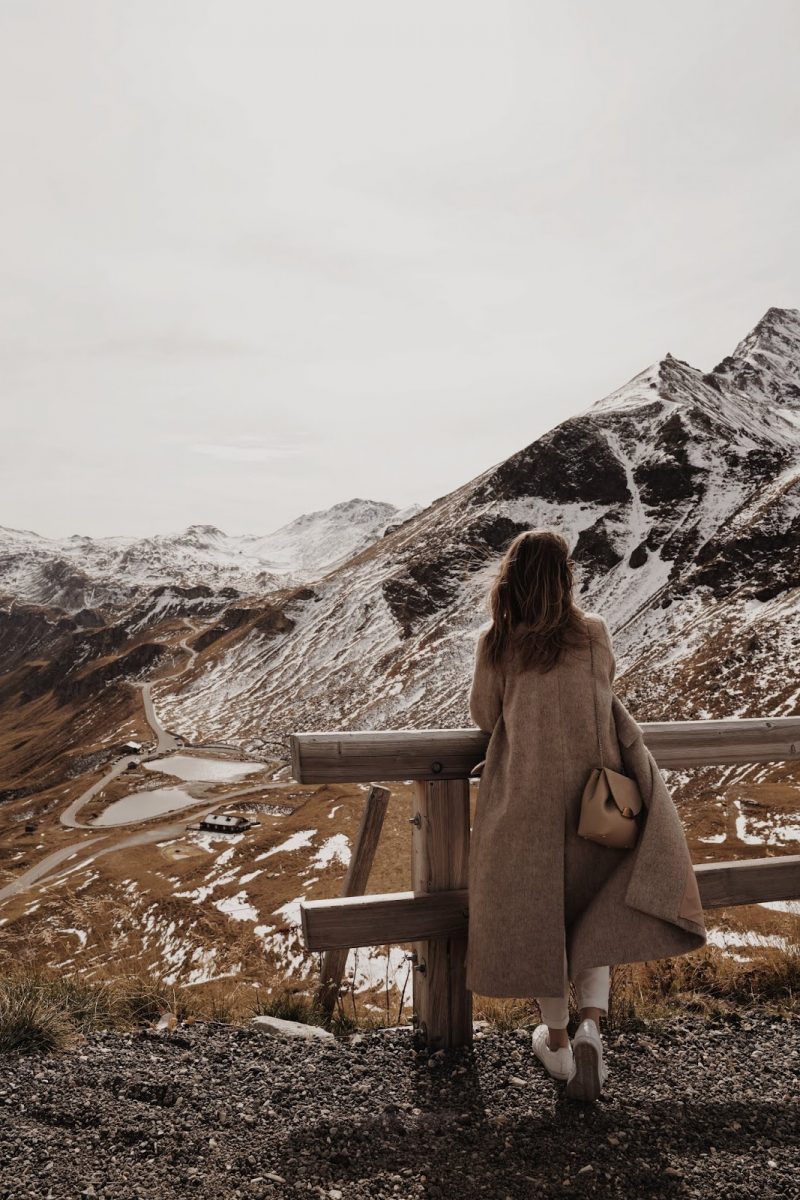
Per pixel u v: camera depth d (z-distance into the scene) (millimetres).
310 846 74250
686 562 181125
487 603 3562
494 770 3469
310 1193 2686
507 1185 2758
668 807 3348
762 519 174625
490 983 3277
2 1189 2617
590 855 3328
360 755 3619
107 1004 4879
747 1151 3006
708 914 13961
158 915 59094
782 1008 4633
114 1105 3275
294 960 35500
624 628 164625
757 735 4375
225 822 93562
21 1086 3422
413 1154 2949
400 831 60844
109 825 110812
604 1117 3238
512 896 3279
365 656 198875
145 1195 2635
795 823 48094
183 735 179000
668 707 121062
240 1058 3855
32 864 93375
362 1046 3967
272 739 164625
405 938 3672
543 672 3326
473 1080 3566
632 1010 4418
